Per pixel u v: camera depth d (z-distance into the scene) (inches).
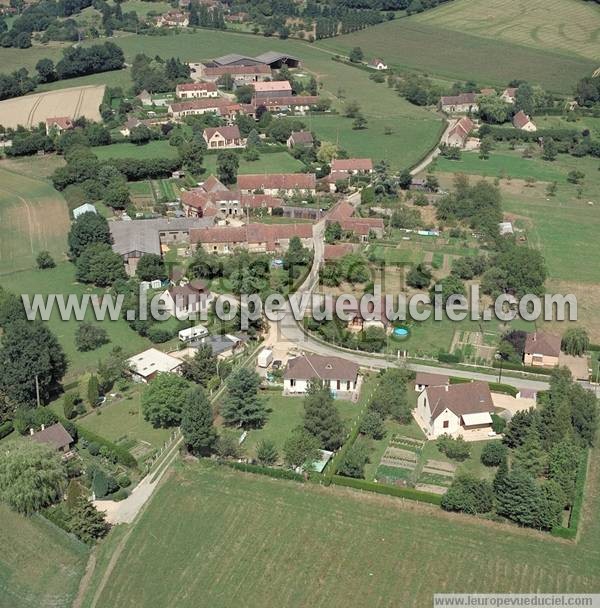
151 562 5344.5
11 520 5797.2
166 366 7573.8
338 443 6441.9
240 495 5890.8
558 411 6392.7
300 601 4980.3
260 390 7293.3
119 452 6358.3
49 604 5113.2
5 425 6781.5
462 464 6309.1
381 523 5585.6
